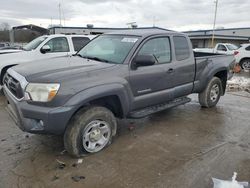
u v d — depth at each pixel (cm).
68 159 371
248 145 430
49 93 333
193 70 545
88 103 383
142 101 441
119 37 472
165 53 481
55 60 435
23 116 345
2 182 314
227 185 309
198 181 325
